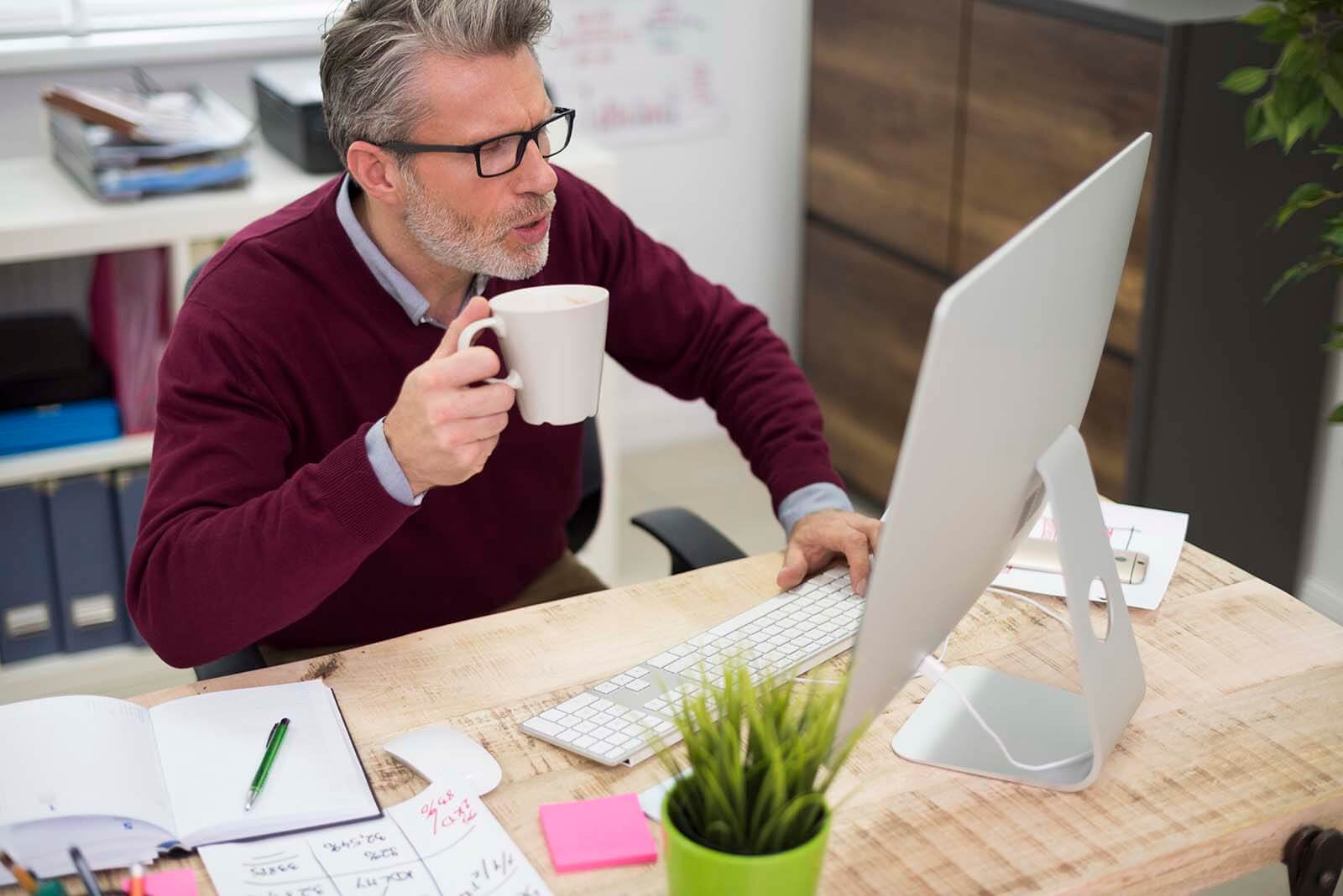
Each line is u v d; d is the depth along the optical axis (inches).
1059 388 40.8
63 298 105.7
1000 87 100.8
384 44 50.5
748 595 53.8
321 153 97.3
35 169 98.4
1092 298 41.4
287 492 46.6
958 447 34.9
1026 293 35.6
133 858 38.8
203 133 92.8
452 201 52.1
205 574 47.2
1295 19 60.8
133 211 89.7
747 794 33.9
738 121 130.6
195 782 41.7
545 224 54.1
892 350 120.5
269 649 61.1
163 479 51.2
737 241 135.3
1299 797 41.4
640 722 44.6
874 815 40.9
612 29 122.6
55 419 93.4
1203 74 84.8
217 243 93.7
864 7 115.0
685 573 55.5
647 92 126.1
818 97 124.0
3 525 93.5
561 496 65.4
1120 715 42.9
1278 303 92.7
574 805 41.1
